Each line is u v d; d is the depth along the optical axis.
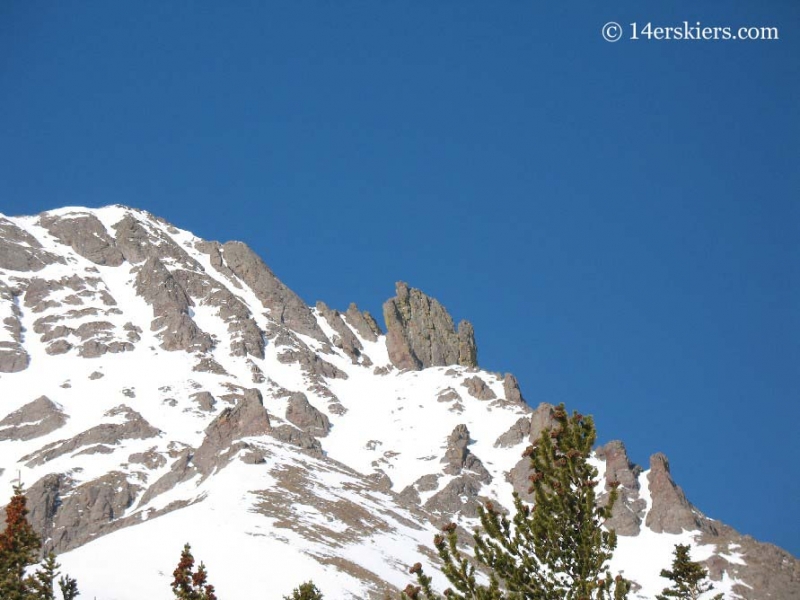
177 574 87.75
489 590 55.81
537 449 62.28
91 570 130.88
